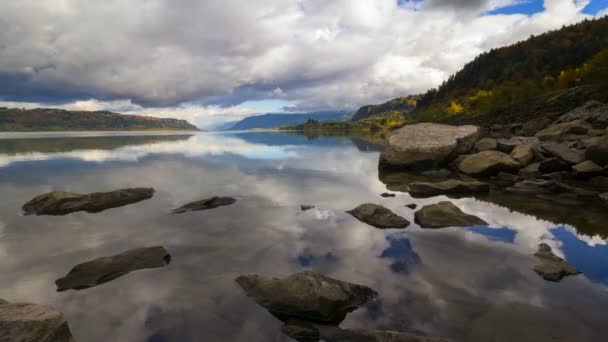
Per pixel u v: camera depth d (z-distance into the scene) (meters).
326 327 4.90
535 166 18.94
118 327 4.89
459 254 7.65
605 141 15.76
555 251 7.74
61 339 4.16
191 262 7.31
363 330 4.67
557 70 129.00
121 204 12.91
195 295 5.83
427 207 11.04
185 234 9.30
